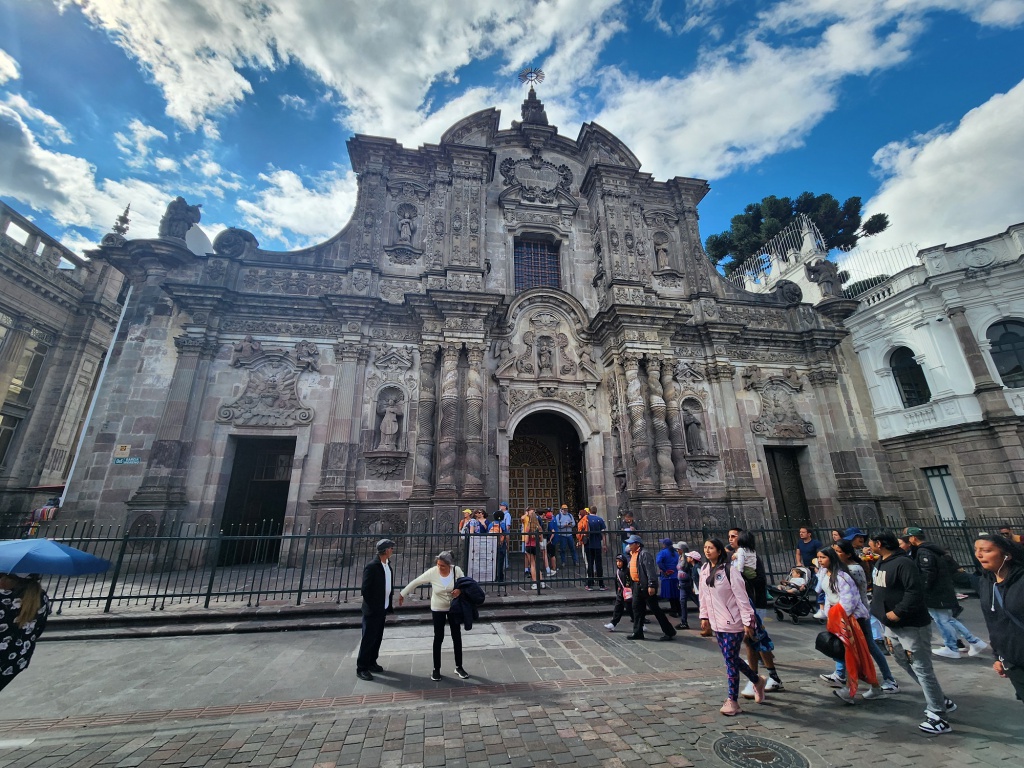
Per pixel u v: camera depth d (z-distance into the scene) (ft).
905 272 65.36
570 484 67.00
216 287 54.34
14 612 14.70
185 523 48.06
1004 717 17.53
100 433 50.52
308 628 29.60
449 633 28.99
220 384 54.08
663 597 32.04
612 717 17.85
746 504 59.98
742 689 20.49
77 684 21.16
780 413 67.10
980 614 33.86
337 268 60.49
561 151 77.30
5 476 70.95
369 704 19.01
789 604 32.35
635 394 58.49
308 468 52.70
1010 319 57.36
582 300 69.36
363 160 67.87
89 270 83.05
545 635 28.84
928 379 61.82
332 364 57.00
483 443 54.80
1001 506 53.83
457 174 66.39
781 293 75.05
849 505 62.49
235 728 16.99
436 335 58.13
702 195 78.69
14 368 71.77
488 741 16.03
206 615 30.09
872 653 20.12
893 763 14.61
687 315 63.62
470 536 39.42
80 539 30.63
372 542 50.90
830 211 121.49
